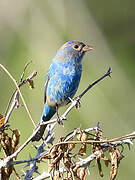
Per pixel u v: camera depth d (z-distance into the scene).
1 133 6.67
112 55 17.42
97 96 15.48
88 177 12.06
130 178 13.41
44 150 6.57
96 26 17.69
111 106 15.43
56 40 17.02
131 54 17.56
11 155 6.31
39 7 17.30
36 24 17.19
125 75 16.84
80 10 17.59
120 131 15.08
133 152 13.52
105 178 12.12
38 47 16.52
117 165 6.24
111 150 6.28
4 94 14.62
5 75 14.85
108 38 17.80
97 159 6.31
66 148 6.23
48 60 15.78
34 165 6.57
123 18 18.00
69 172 6.22
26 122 12.70
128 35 17.89
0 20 17.11
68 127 13.91
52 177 6.27
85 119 14.52
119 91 16.20
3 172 6.48
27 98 13.35
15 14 17.19
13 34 16.95
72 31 17.36
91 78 16.38
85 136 6.31
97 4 17.84
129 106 15.81
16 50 16.36
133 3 17.98
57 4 17.31
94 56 17.16
